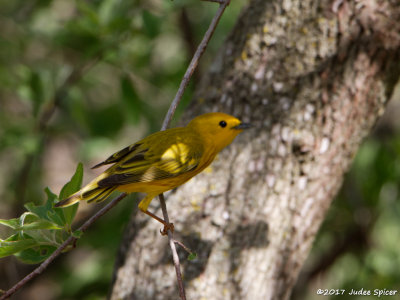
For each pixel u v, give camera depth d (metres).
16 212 15.61
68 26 13.87
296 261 10.00
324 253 16.38
